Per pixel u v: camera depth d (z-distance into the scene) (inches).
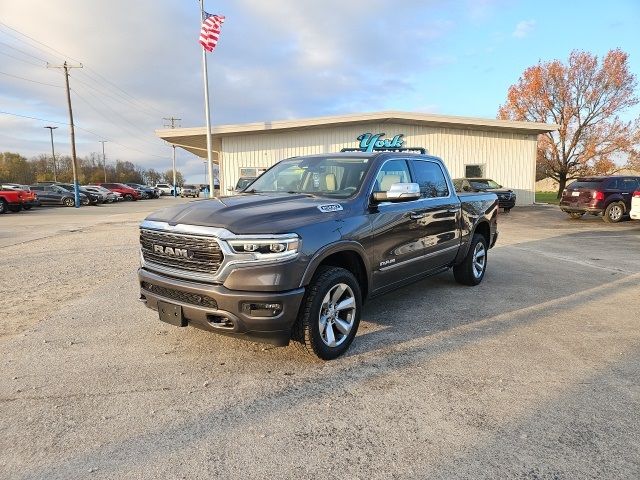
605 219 650.8
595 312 211.5
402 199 169.0
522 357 158.6
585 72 1445.6
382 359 157.2
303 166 203.2
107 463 100.3
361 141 956.6
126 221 762.2
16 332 184.5
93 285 266.5
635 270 309.0
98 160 4121.6
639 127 1408.7
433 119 928.9
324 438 110.2
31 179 3585.1
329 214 156.0
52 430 113.1
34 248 421.7
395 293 246.2
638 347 168.1
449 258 232.7
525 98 1555.1
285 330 139.7
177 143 1086.4
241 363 153.9
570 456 102.3
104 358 157.9
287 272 135.9
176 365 152.3
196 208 155.7
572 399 128.3
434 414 120.9
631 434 111.0
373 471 97.5
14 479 94.7
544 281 275.1
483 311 212.7
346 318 161.8
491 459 101.3
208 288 136.9
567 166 1505.9
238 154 993.5
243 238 133.4
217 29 861.2
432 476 95.7
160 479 95.0
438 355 160.4
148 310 214.5
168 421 117.5
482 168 1011.9
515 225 624.7
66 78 1456.7
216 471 97.7
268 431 113.3
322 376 144.0
